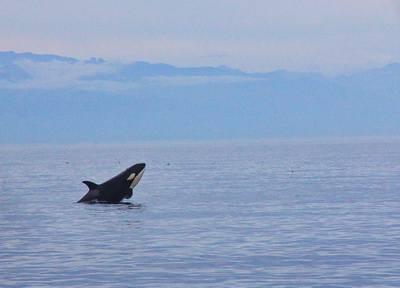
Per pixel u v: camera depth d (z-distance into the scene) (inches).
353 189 6722.4
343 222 4020.7
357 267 2672.2
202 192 6437.0
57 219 4301.2
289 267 2691.9
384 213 4490.7
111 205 5162.4
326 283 2416.3
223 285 2405.3
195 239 3405.5
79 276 2561.5
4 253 3058.6
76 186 7667.3
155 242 3321.9
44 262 2837.1
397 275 2519.7
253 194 6171.3
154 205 5142.7
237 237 3459.6
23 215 4557.1
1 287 2396.7
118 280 2493.8
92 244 3287.4
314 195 6018.7
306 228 3774.6
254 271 2628.0
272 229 3745.1
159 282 2458.2
